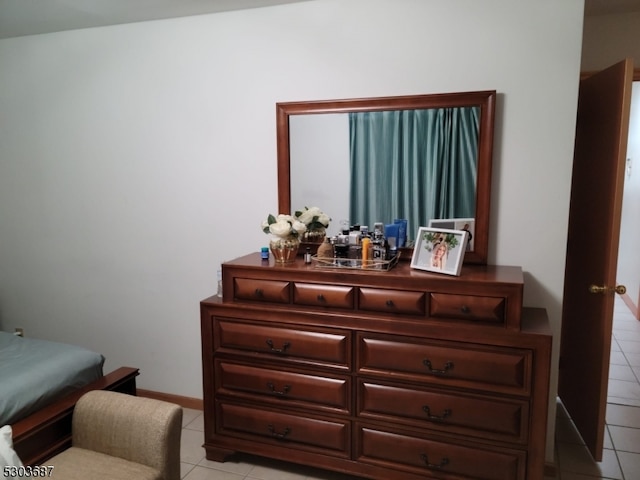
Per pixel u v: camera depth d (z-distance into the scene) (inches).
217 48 101.9
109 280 120.0
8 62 119.3
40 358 80.8
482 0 83.7
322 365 84.0
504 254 88.9
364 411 82.6
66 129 117.5
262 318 87.2
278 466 93.4
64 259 123.7
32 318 130.3
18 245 128.1
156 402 70.4
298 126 97.4
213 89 103.7
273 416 88.5
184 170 108.7
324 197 97.7
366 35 91.2
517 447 74.4
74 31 112.3
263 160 102.2
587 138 97.7
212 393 93.0
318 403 85.4
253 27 98.7
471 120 86.0
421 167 90.2
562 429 104.3
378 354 79.9
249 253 106.6
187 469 92.4
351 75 93.2
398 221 93.0
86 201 118.8
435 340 76.8
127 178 114.0
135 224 115.0
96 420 70.1
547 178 84.7
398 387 79.7
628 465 91.8
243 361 89.8
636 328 181.5
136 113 110.5
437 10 86.4
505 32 83.2
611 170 85.3
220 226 108.0
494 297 73.9
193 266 111.6
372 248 86.3
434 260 81.7
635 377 134.4
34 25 108.5
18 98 120.4
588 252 95.9
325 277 83.2
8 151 124.0
